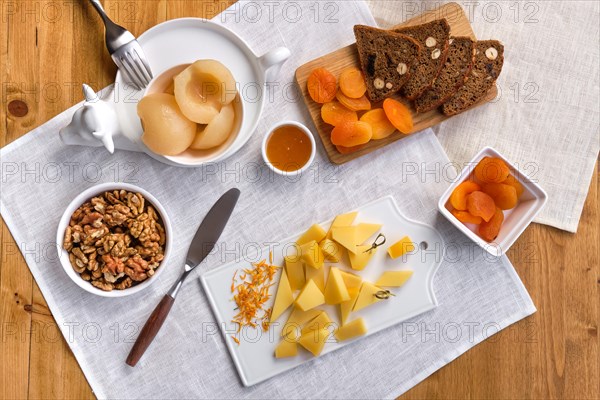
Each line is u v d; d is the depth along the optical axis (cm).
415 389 148
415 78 141
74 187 143
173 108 127
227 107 132
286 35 145
